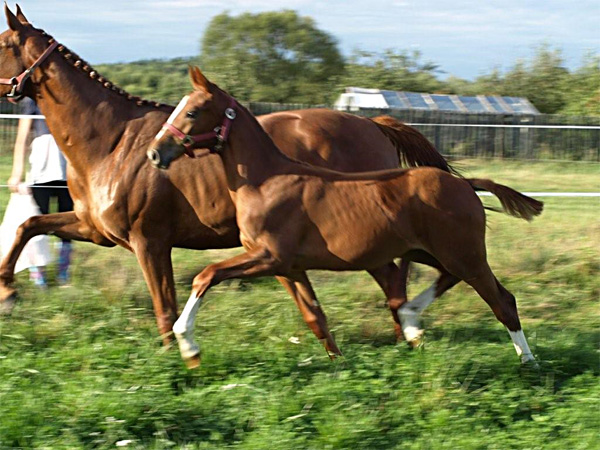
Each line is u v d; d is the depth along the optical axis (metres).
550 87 33.28
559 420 4.82
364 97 27.75
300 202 5.51
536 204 5.91
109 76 33.97
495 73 34.47
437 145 19.72
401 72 33.78
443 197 5.55
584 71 31.62
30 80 6.12
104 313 6.89
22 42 6.11
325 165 6.46
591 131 19.67
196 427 4.72
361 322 6.87
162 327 6.07
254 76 37.59
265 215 5.48
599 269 8.80
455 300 7.67
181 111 5.47
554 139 19.77
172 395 5.12
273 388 5.21
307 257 5.58
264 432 4.52
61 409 4.73
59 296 7.26
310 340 6.23
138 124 6.10
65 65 6.09
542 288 8.31
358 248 5.52
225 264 5.45
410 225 5.55
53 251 8.92
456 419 4.80
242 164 5.55
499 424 4.91
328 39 38.66
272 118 6.47
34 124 7.94
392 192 5.54
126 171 5.97
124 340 6.05
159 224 6.05
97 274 8.18
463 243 5.61
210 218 6.09
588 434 4.55
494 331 6.79
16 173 7.93
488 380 5.48
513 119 22.86
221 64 37.84
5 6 6.09
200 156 5.99
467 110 28.34
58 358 5.60
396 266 6.44
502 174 17.08
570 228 10.75
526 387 5.45
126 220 6.02
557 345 6.19
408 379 5.29
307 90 36.78
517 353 5.83
